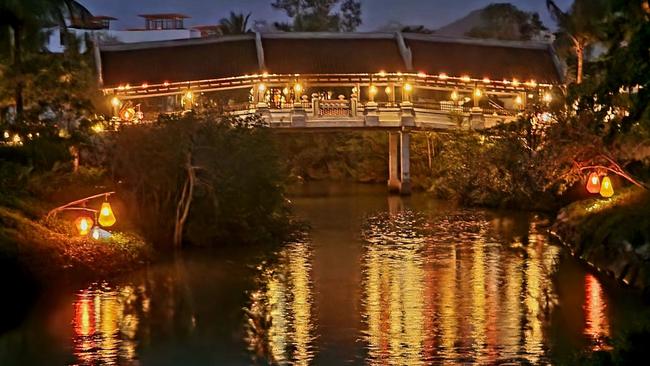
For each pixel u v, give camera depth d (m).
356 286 20.36
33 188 24.23
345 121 41.28
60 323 16.98
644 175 26.55
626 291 19.56
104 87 39.78
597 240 23.08
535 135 35.28
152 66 41.06
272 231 28.20
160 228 25.75
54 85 27.20
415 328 16.55
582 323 16.77
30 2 26.11
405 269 22.48
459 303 18.53
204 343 15.67
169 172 25.39
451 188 40.41
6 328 16.66
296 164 56.31
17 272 18.84
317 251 25.48
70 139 25.91
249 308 18.25
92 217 23.94
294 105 40.69
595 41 36.44
